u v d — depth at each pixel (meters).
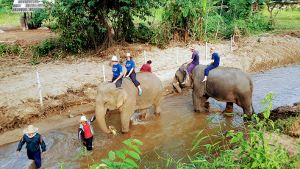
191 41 21.69
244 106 11.05
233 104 13.05
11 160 9.34
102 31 18.86
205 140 10.09
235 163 5.13
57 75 15.52
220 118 11.77
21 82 14.48
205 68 11.91
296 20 30.39
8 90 13.47
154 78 11.91
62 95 13.34
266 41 22.39
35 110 12.17
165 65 17.64
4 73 15.77
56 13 18.77
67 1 17.70
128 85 10.87
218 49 20.67
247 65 18.50
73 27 18.70
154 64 17.69
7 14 33.84
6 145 10.30
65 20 18.84
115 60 10.48
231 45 20.55
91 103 13.24
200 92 11.98
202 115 12.11
